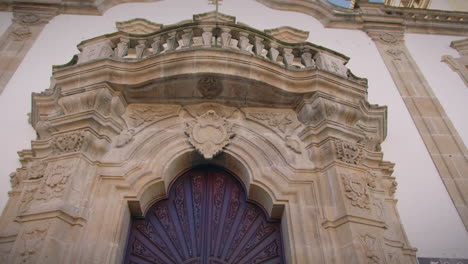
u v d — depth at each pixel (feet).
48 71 24.17
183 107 19.30
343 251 14.23
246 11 31.27
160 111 18.98
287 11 31.89
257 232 17.29
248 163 17.61
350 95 19.04
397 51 29.35
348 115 18.30
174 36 20.16
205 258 16.47
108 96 17.51
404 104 24.94
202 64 17.75
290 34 29.32
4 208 16.38
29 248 12.80
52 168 15.38
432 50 30.22
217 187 18.78
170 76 17.71
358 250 13.71
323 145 17.38
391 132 22.99
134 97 18.61
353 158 17.01
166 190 17.69
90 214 14.87
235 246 16.94
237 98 19.08
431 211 18.97
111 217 15.16
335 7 32.53
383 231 15.23
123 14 29.91
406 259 16.44
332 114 18.03
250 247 16.88
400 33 31.19
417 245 17.44
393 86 26.22
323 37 29.94
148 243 16.66
